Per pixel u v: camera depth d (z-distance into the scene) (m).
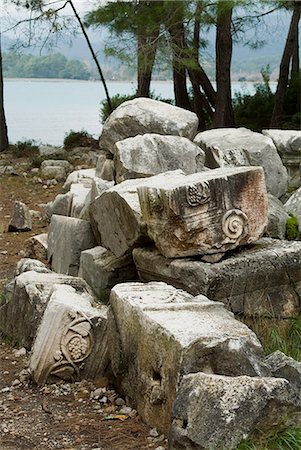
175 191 6.43
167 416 4.99
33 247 10.23
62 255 9.02
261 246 6.86
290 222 7.99
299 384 4.91
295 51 25.41
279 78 20.67
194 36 20.17
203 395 4.54
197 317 5.27
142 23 16.94
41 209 14.64
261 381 4.61
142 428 5.21
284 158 10.80
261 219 6.74
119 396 5.75
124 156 8.83
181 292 5.84
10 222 12.55
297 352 6.14
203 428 4.46
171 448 4.57
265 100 22.91
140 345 5.33
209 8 16.81
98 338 6.14
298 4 19.56
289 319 6.68
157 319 5.20
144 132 10.25
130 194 7.30
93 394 5.85
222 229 6.55
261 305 6.62
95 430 5.27
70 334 6.09
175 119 10.20
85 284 7.38
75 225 8.78
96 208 8.05
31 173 18.25
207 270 6.41
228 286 6.46
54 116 37.28
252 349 4.97
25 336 7.01
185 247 6.54
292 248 6.79
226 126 20.59
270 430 4.57
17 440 5.19
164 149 8.88
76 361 6.09
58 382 6.11
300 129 20.56
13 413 5.63
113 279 7.61
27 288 7.09
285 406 4.59
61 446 5.07
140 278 7.17
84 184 11.73
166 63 17.42
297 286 6.76
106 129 10.59
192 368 4.84
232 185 6.59
